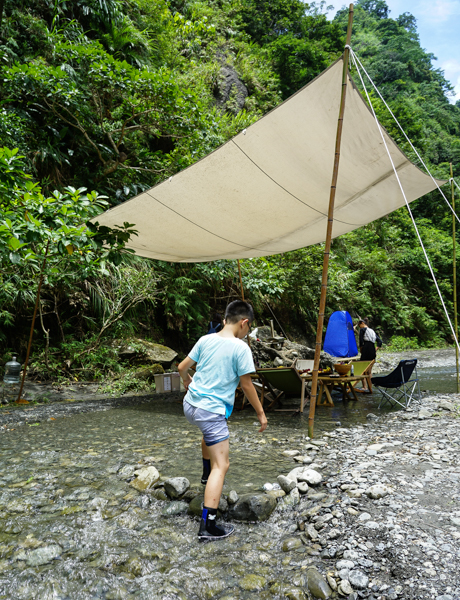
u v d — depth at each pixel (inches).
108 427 187.5
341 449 146.4
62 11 394.0
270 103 782.5
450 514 88.7
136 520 97.1
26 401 239.8
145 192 193.3
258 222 227.0
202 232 233.3
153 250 256.2
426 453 133.3
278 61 965.2
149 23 511.8
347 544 81.5
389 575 71.2
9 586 72.3
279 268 502.9
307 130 167.2
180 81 488.4
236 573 76.3
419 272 938.7
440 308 911.7
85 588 72.2
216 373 93.6
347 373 244.8
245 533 91.3
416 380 244.8
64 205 181.9
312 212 222.4
